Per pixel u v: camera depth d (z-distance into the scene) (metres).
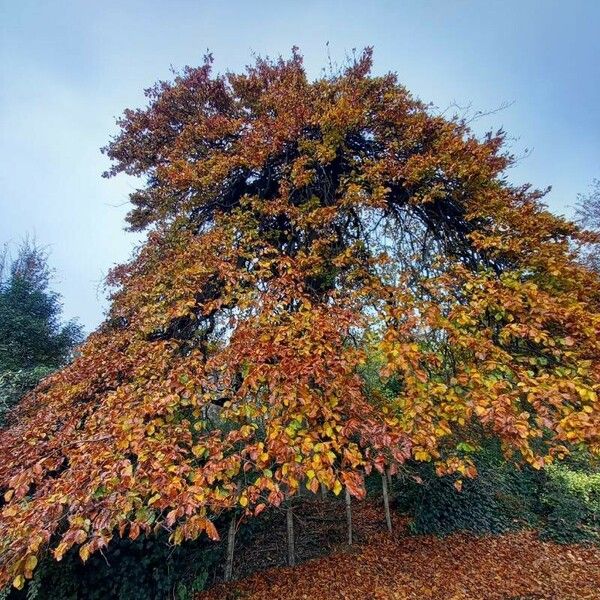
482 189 6.15
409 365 4.05
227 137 7.92
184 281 5.59
